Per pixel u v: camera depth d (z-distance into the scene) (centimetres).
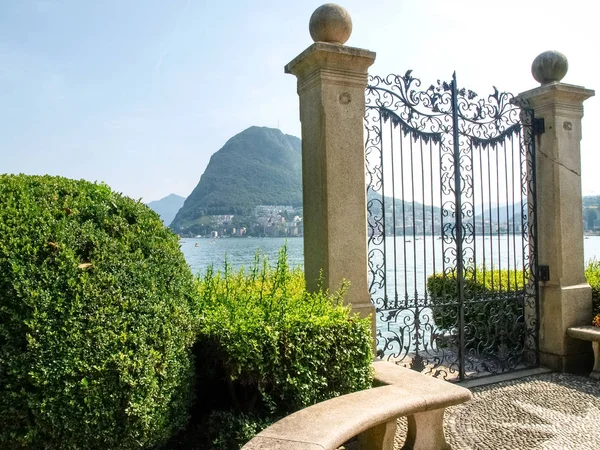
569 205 598
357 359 375
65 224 286
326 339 358
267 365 333
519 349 645
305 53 442
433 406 327
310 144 457
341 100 446
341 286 438
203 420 359
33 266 263
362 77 454
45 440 258
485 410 469
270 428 271
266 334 335
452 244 553
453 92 549
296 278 593
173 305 307
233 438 325
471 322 582
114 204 326
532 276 617
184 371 310
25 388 253
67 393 255
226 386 384
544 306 607
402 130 516
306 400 340
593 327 582
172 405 298
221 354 340
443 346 559
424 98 530
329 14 443
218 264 598
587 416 450
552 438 403
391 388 350
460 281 551
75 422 258
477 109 568
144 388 274
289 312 370
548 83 596
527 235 619
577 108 608
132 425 271
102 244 291
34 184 307
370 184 488
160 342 289
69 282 266
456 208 545
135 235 315
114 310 273
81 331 262
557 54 597
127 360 268
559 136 594
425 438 354
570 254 598
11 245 265
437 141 538
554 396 505
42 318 256
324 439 254
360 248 450
